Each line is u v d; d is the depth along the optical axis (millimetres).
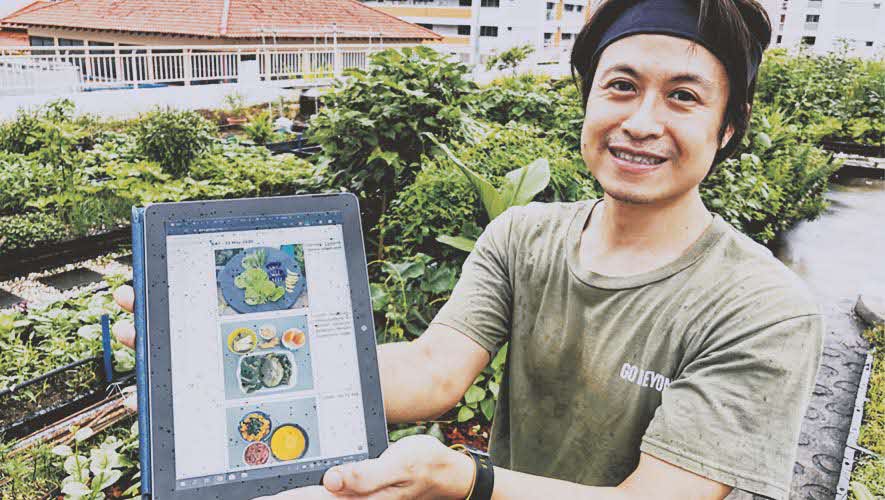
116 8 22172
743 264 1082
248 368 961
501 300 1295
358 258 1035
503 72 15062
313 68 17406
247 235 1000
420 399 1211
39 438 2885
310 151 9117
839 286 5676
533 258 1257
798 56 12703
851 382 3910
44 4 24625
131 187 6664
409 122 4051
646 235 1144
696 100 1050
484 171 3848
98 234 6031
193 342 949
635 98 1078
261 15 21891
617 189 1095
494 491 940
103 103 11984
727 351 1011
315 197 1037
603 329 1146
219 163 7559
